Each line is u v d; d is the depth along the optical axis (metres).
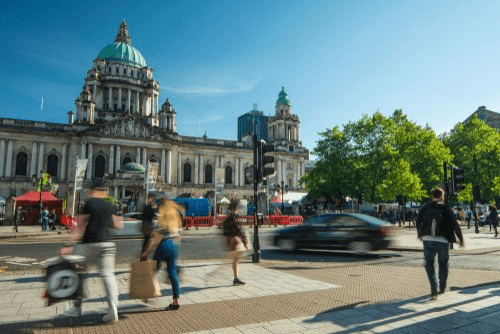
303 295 8.89
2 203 51.75
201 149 86.62
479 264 14.73
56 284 6.80
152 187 39.78
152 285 7.45
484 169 68.06
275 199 69.06
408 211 59.12
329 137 52.91
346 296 8.79
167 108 85.19
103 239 6.94
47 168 71.50
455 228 8.55
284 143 97.69
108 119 91.00
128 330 6.31
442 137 82.06
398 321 6.73
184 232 34.47
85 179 71.25
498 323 6.59
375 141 50.72
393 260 15.77
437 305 7.80
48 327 6.49
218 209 59.34
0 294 8.98
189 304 8.04
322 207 61.81
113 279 6.94
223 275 11.60
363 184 49.56
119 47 102.62
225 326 6.48
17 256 16.94
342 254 18.22
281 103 101.56
